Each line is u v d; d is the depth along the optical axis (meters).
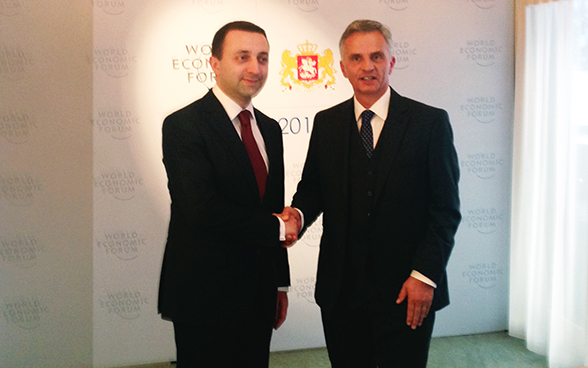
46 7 3.21
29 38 3.20
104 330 3.39
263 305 2.34
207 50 3.31
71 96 3.26
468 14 3.55
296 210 2.38
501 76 3.61
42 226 3.29
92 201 3.33
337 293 2.25
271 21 3.38
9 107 3.21
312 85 3.44
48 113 3.24
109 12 3.25
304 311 3.57
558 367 3.22
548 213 3.35
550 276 3.36
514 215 3.62
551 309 3.26
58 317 3.34
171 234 2.25
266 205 2.31
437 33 3.52
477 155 3.63
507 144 3.65
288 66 3.41
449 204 2.17
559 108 3.25
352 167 2.27
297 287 3.55
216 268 2.17
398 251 2.21
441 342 3.62
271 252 2.37
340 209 2.26
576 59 3.10
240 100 2.30
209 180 2.14
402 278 2.22
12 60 3.19
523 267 3.62
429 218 2.23
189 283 2.17
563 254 3.20
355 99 2.32
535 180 3.51
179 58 3.30
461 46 3.55
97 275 3.36
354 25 2.32
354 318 2.32
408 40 3.50
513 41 3.60
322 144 2.34
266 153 2.36
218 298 2.18
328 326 2.37
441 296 2.25
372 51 2.28
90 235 3.34
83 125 3.29
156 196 3.36
